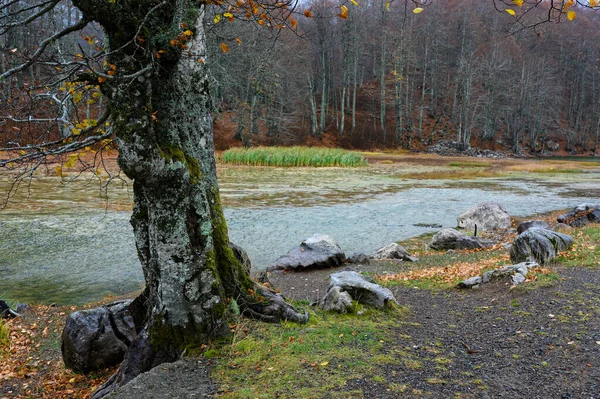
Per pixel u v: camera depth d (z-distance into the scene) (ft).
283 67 185.47
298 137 226.58
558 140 281.95
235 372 15.25
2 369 21.26
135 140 15.07
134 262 40.75
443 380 14.71
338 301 21.45
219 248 19.25
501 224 56.90
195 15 16.97
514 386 14.34
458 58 277.23
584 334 18.24
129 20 14.70
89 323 20.33
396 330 19.54
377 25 249.55
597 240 37.35
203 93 18.54
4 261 40.29
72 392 18.37
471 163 170.50
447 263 38.37
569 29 273.95
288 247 47.03
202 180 17.60
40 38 14.92
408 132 241.35
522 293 24.03
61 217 57.47
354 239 51.16
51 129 15.98
